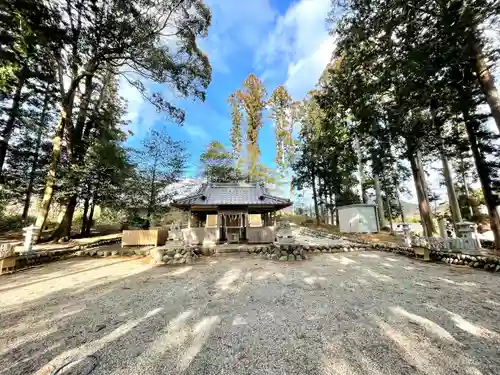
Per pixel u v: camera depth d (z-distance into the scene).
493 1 4.36
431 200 17.98
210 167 24.33
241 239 12.29
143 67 11.13
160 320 3.17
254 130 27.75
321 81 14.55
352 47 7.81
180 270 6.49
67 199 10.91
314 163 19.98
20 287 4.85
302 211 29.98
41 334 2.76
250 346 2.46
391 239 11.82
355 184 21.05
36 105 13.12
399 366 2.06
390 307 3.57
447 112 8.73
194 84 12.34
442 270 6.15
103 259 8.27
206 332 2.80
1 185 11.77
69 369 2.06
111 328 2.92
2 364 2.14
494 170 8.13
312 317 3.23
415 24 5.97
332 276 5.68
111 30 9.30
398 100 7.75
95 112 13.11
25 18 6.67
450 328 2.82
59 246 8.97
